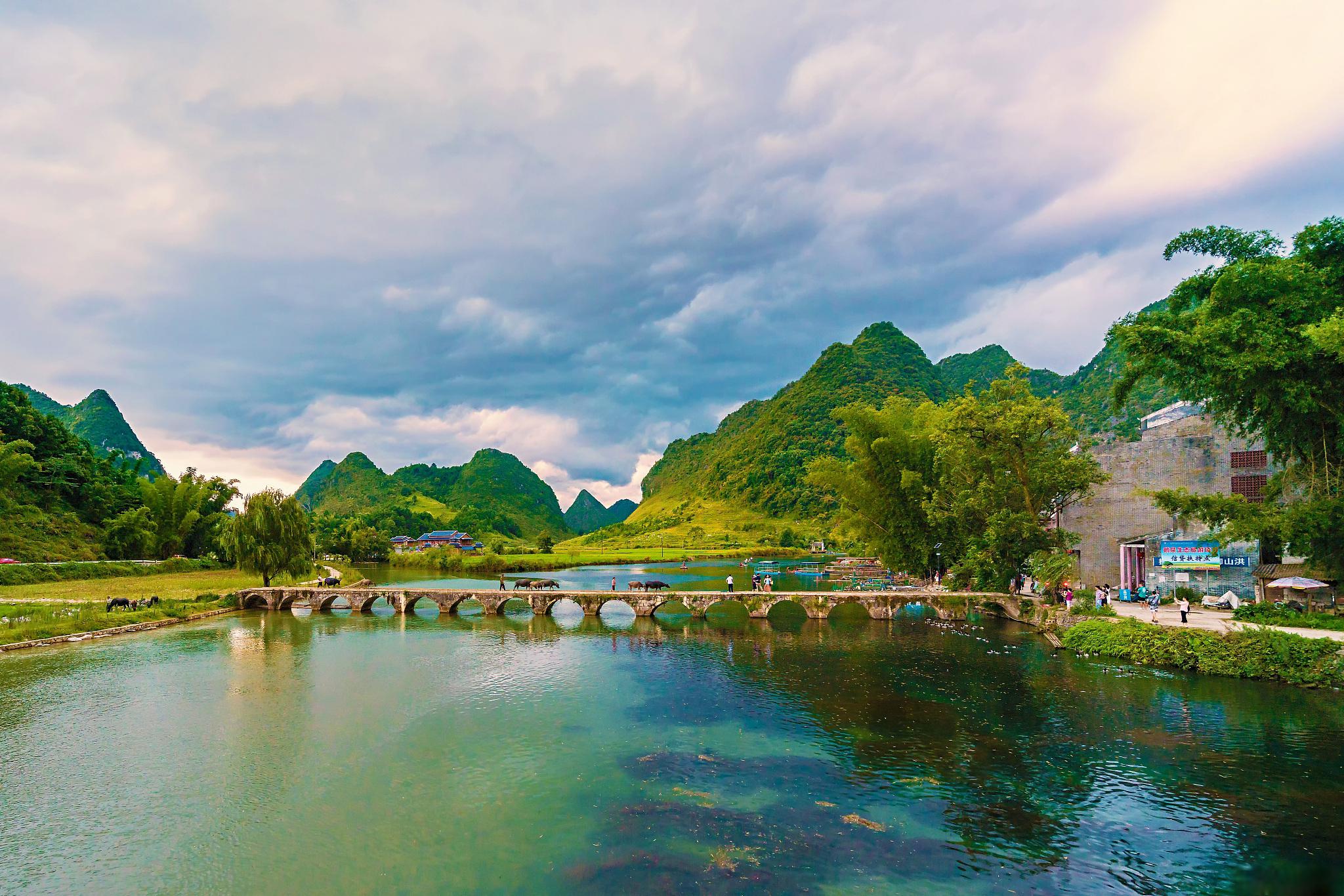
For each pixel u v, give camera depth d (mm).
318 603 73812
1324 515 35125
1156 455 57906
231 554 75875
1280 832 19750
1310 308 35812
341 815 21844
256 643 52625
